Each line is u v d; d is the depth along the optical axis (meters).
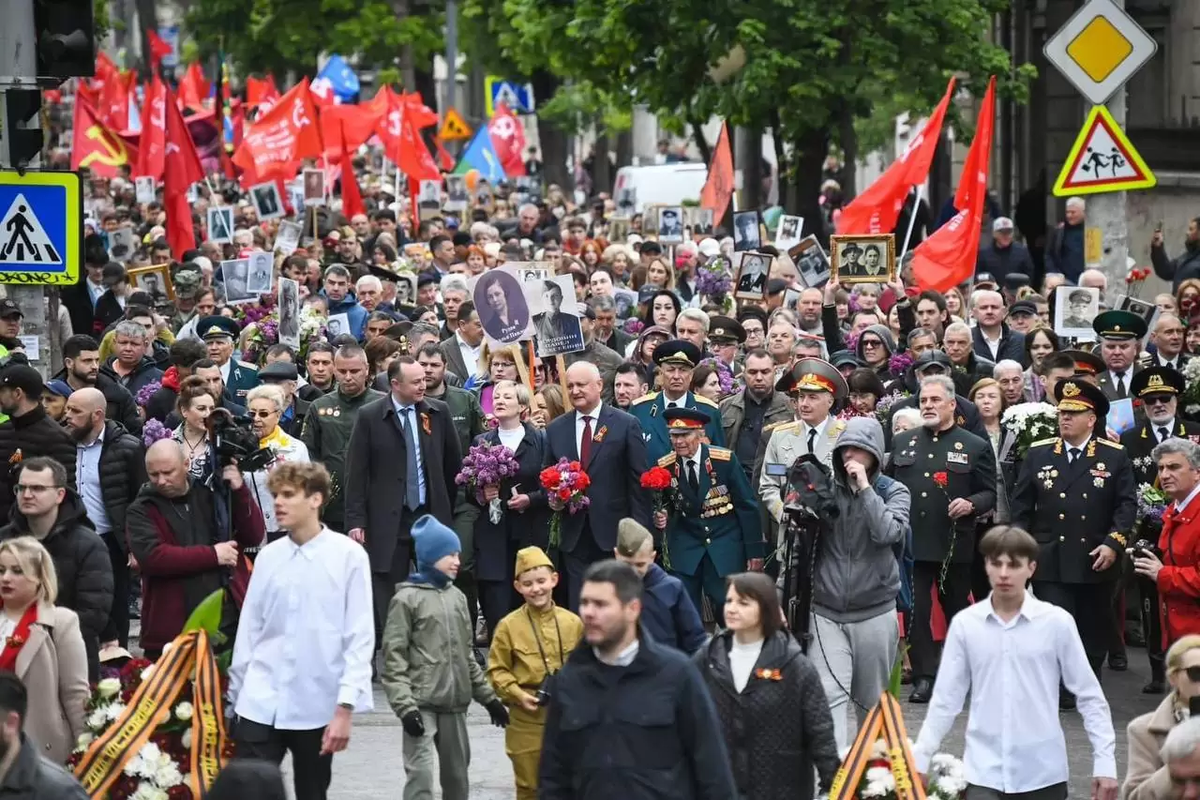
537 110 137.62
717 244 58.84
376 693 33.16
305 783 22.62
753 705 20.38
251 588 22.77
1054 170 87.00
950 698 22.03
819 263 54.88
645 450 32.56
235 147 108.19
